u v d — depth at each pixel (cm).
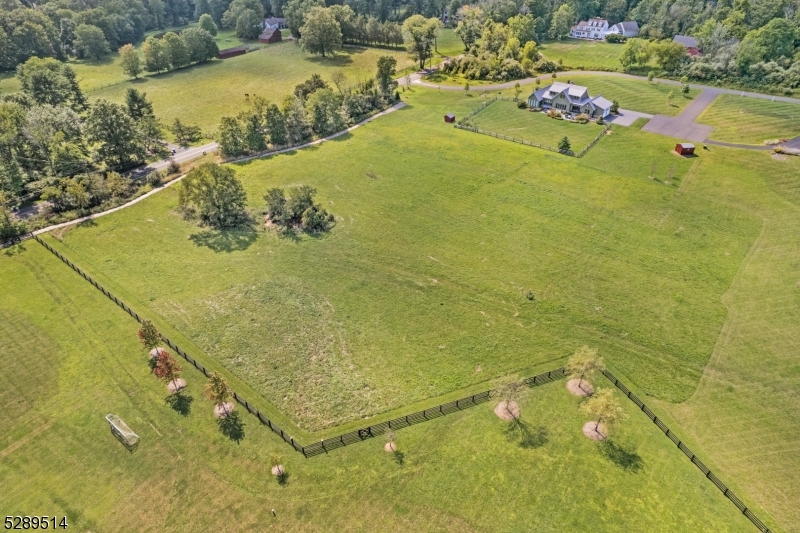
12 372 4744
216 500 3694
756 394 4541
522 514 3588
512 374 4712
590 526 3516
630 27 17412
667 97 11619
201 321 5341
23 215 7212
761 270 6044
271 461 3906
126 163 8675
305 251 6481
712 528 3512
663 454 4016
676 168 8475
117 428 4153
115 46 17288
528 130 10288
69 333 5184
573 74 13562
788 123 9888
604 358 4894
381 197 7738
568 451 4025
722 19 15150
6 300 5622
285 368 4812
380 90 11856
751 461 3988
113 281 5912
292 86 13650
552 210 7312
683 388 4597
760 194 7644
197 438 4147
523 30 15462
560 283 5866
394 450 4041
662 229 6831
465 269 6128
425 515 3584
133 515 3600
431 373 4759
